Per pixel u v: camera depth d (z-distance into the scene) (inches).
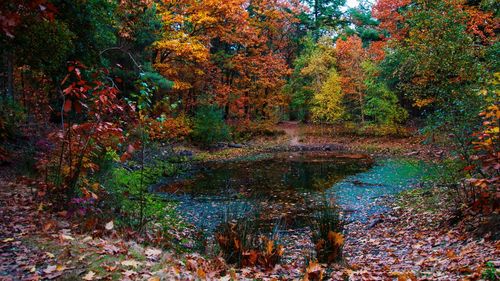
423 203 351.9
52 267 136.0
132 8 682.2
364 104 1146.7
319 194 479.2
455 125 291.3
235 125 1173.7
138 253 169.2
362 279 169.9
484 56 380.2
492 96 236.4
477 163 251.6
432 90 351.3
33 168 311.6
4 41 346.3
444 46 346.9
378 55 1051.9
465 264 171.5
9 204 219.9
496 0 580.7
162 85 682.8
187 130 896.9
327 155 909.8
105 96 205.0
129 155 228.5
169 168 653.9
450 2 418.0
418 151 842.2
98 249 161.6
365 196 457.4
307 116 1392.7
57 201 221.8
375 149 956.0
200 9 868.0
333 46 1298.0
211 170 690.2
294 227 331.3
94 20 461.7
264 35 1350.9
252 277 171.6
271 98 1293.1
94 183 253.4
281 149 1015.6
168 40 830.5
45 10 157.2
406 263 203.9
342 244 206.7
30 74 580.7
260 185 549.3
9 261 139.7
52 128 481.7
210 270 169.0
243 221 225.3
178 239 266.5
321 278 162.4
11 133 419.2
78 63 210.2
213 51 1304.1
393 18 891.4
